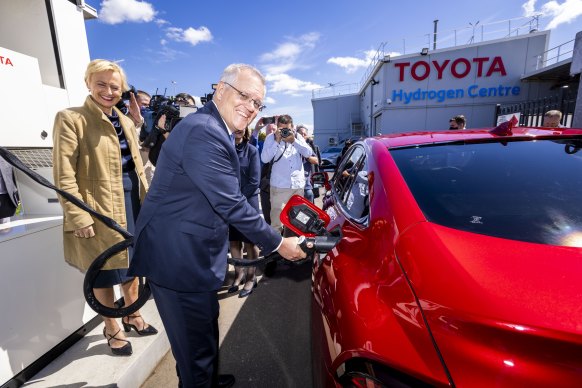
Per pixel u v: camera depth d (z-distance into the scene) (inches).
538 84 610.5
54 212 82.1
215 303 52.9
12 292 61.5
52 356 69.8
